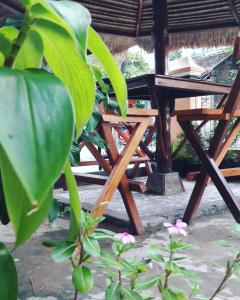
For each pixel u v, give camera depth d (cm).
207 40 457
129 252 182
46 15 48
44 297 134
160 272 149
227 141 238
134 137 206
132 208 220
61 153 35
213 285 144
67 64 56
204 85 317
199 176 236
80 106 59
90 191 376
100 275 153
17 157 32
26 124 35
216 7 412
